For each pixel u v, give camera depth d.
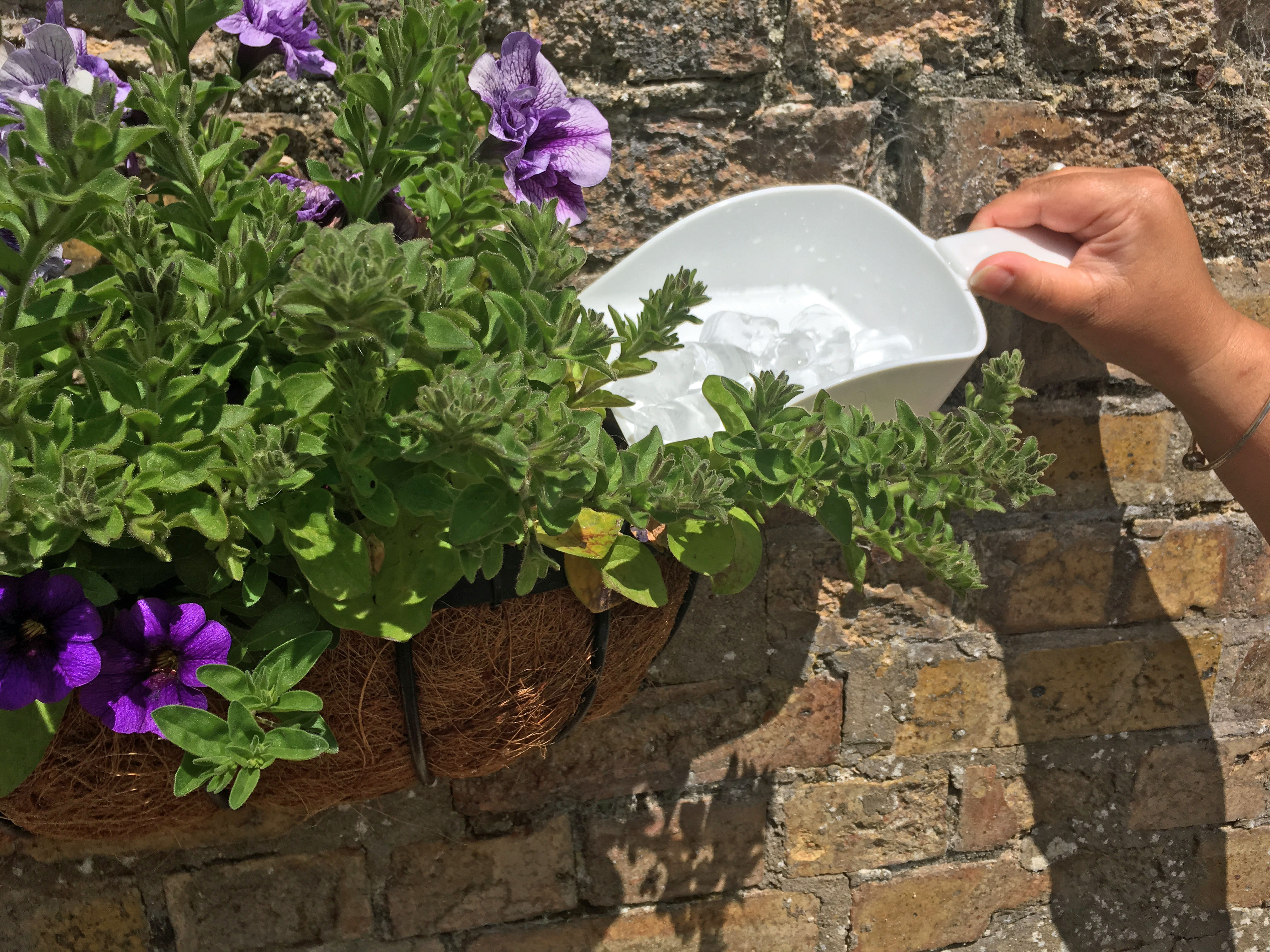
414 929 0.84
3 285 0.40
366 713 0.44
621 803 0.86
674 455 0.47
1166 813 0.98
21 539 0.35
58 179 0.34
